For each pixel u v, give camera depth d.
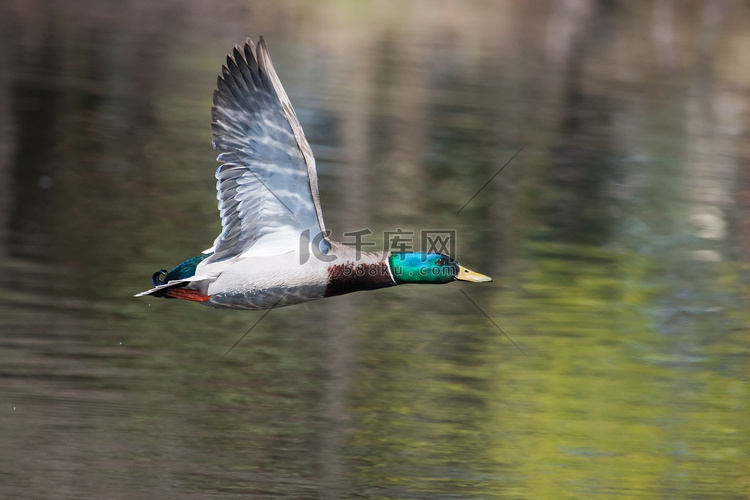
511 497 10.17
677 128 26.66
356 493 10.02
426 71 29.28
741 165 23.92
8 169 18.80
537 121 25.77
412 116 24.70
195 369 12.49
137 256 15.80
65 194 18.00
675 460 11.16
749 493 10.52
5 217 16.62
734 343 14.58
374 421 11.55
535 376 13.08
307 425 11.33
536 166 22.44
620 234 19.00
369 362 13.11
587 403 12.39
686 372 13.50
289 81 26.27
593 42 35.59
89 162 19.67
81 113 22.30
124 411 11.22
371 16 35.56
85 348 12.62
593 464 10.92
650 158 23.86
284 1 35.88
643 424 11.96
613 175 22.44
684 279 17.00
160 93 24.34
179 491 9.78
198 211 17.98
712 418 12.19
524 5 39.84
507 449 11.15
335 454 10.74
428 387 12.53
